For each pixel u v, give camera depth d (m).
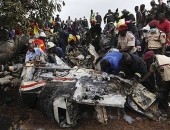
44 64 7.80
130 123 6.68
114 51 7.60
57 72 7.39
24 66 7.60
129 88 7.07
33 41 8.88
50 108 6.52
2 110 7.27
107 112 6.74
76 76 7.20
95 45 12.09
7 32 8.35
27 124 6.62
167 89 7.29
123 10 11.90
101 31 12.71
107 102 6.39
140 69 7.39
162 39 9.27
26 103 7.15
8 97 7.73
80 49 13.84
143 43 9.86
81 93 6.48
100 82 6.84
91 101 6.38
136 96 7.08
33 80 7.20
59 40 14.21
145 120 6.87
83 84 6.70
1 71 8.07
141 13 13.73
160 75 7.24
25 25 8.25
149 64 7.75
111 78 6.96
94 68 8.88
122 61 7.39
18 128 6.55
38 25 9.16
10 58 8.38
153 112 7.06
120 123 6.63
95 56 10.55
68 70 7.47
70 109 6.41
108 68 7.36
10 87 8.03
